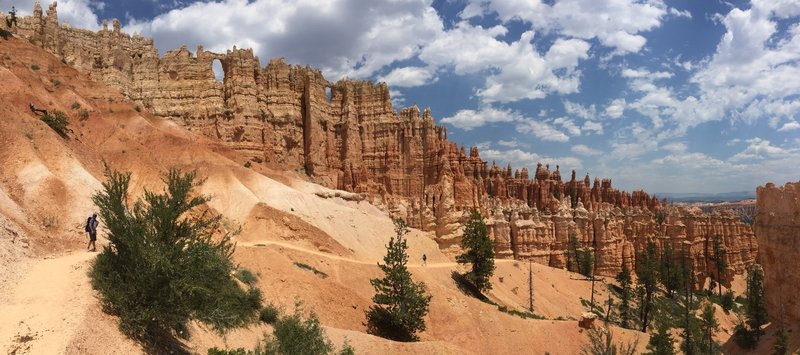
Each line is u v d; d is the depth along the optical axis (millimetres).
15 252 32875
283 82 128125
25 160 51531
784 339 52031
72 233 44156
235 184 91500
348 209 102250
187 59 118562
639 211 151500
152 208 29953
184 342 31031
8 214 39875
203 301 30953
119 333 26453
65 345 23016
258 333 41094
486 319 67312
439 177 118938
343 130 135375
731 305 108250
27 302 26562
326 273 66562
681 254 121812
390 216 114938
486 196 120125
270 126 122438
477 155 154625
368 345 48375
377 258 91938
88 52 107812
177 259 28688
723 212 144000
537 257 115312
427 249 97500
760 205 60875
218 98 117188
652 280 88875
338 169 132750
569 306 95625
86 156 66000
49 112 68438
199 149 96812
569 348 65625
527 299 92750
